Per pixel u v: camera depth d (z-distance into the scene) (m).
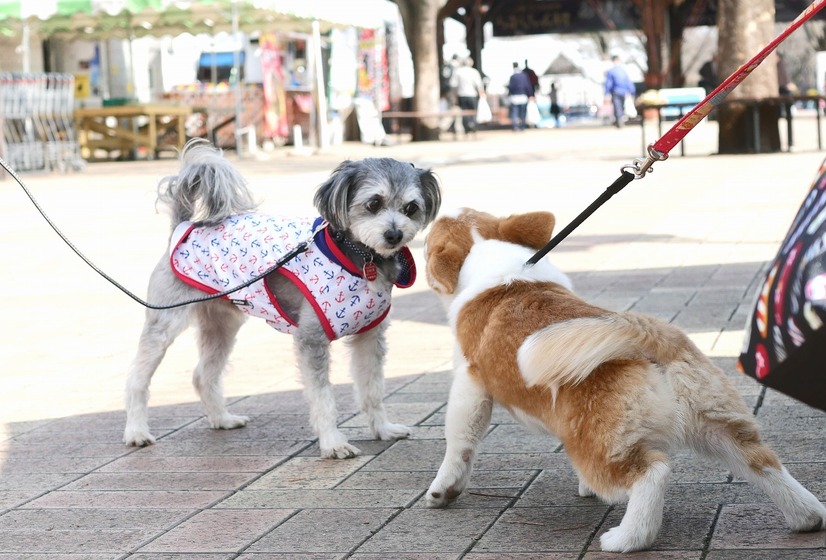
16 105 20.59
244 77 27.78
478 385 3.65
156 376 6.34
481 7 41.84
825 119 32.81
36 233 12.29
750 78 19.47
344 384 5.93
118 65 27.83
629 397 3.09
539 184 15.58
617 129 34.09
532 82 38.50
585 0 41.25
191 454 4.72
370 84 29.08
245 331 7.53
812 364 2.24
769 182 14.40
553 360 3.19
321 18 22.81
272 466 4.48
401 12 30.56
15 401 5.79
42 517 3.93
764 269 8.41
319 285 4.48
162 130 26.02
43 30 24.53
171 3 19.67
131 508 3.99
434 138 30.48
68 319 7.95
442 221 4.09
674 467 4.03
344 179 4.46
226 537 3.61
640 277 8.39
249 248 4.71
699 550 3.21
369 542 3.49
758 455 3.19
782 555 3.13
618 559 3.17
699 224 11.02
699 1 38.09
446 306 4.00
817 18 39.94
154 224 12.73
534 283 3.69
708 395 3.12
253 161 22.62
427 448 4.62
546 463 4.26
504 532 3.52
